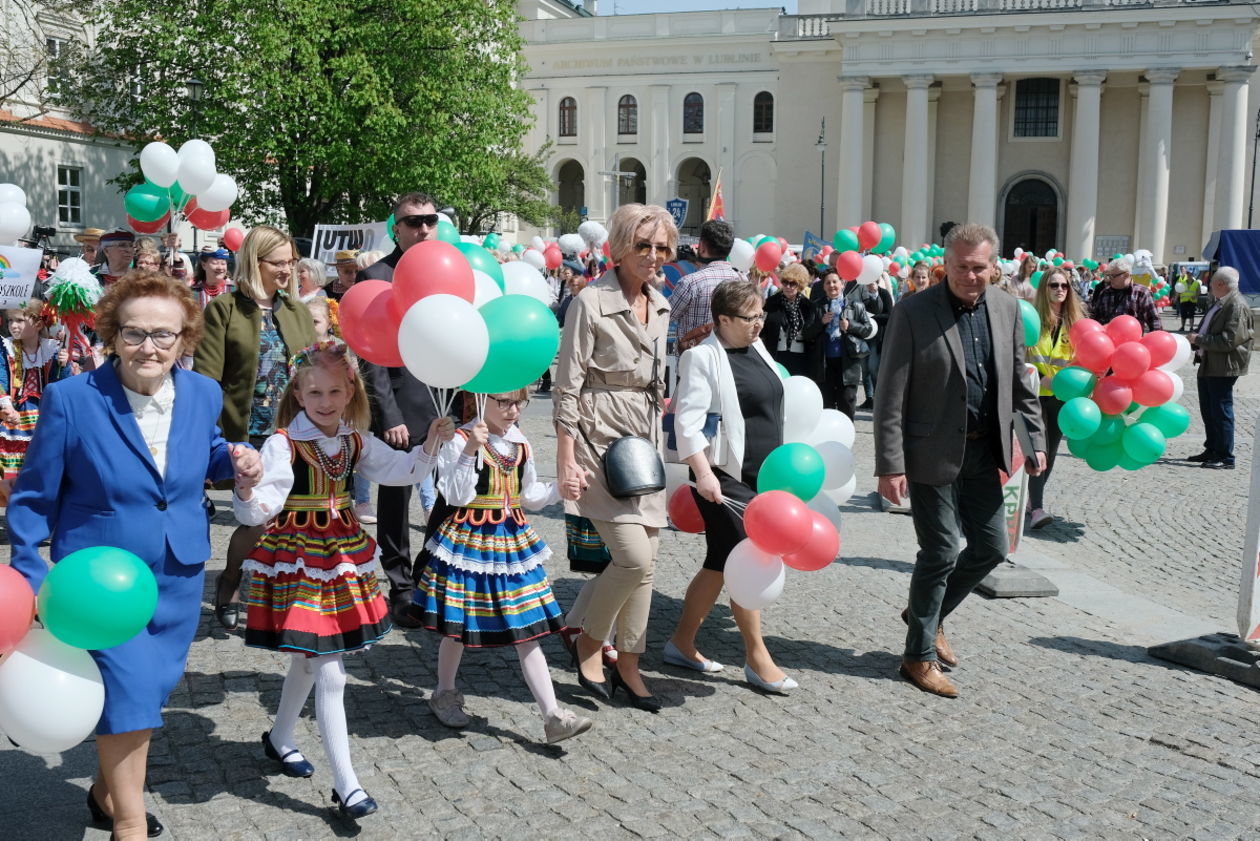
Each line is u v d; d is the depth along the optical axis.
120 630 2.95
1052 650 5.82
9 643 2.89
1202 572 7.83
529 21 62.12
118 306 3.18
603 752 4.31
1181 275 37.06
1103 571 7.75
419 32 28.91
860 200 53.44
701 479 4.74
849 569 7.28
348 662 5.18
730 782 4.09
